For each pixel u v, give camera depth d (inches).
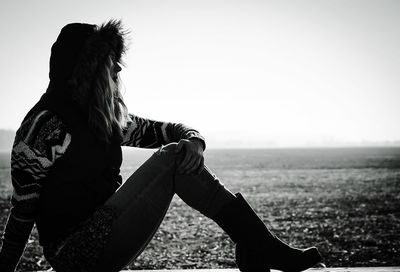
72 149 60.3
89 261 61.0
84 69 62.4
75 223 61.7
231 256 318.7
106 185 65.0
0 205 721.0
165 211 67.1
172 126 78.4
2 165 2763.3
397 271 81.7
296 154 4918.8
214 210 66.6
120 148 67.9
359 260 300.2
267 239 67.0
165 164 65.2
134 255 65.5
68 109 61.1
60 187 61.0
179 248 351.9
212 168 2084.2
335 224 479.2
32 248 355.9
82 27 65.4
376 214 560.1
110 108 64.7
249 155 4731.8
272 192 895.1
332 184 1086.4
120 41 67.4
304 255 68.1
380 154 4407.0
